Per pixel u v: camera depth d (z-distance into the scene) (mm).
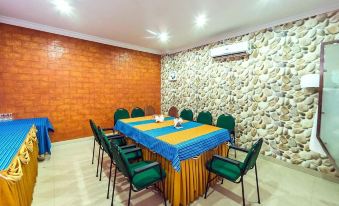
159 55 5602
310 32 2705
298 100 2867
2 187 1173
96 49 4262
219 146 2586
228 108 3920
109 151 2119
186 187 2059
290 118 2975
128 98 4949
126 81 4867
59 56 3775
